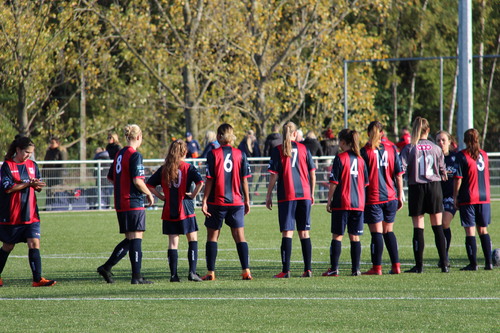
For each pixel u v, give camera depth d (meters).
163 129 149.12
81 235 59.75
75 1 120.62
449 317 26.09
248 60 127.44
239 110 133.38
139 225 35.19
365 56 132.00
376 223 37.34
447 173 40.16
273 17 127.25
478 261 42.44
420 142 37.62
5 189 34.81
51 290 33.56
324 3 126.44
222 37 125.00
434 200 37.50
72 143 143.50
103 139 146.62
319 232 59.97
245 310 27.83
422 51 193.38
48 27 125.94
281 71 132.38
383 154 37.38
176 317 26.66
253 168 87.44
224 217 36.44
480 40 191.88
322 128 144.00
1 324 25.72
